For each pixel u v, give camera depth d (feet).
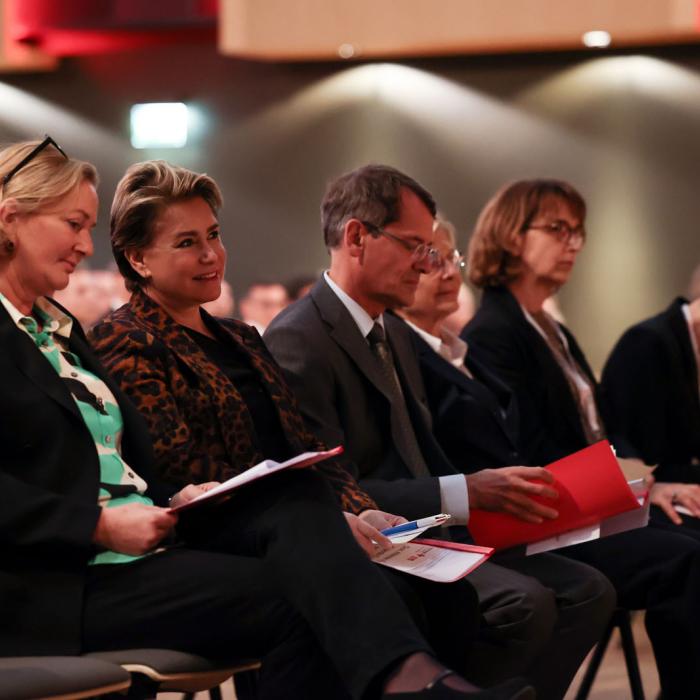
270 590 10.12
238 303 47.42
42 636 9.70
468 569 10.59
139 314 12.11
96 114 47.75
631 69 44.37
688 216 44.24
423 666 9.26
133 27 45.21
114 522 9.72
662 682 15.14
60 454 10.17
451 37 43.14
